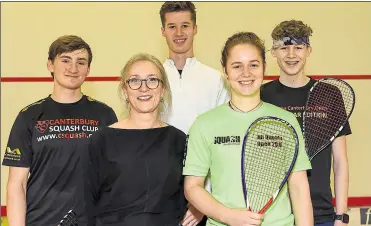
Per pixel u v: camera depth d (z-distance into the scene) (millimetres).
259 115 2154
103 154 2123
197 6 4434
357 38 4496
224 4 4441
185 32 2902
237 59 2133
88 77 4406
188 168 2135
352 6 4477
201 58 4414
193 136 2168
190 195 2104
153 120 2229
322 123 2557
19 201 2385
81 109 2518
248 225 1943
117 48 4434
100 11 4426
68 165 2414
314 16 4469
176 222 2170
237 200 2066
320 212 2486
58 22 4418
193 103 2838
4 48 4410
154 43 4441
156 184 2104
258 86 2145
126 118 2301
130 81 2189
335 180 2596
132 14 4430
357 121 4477
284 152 2135
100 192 2143
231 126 2143
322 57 4488
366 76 4492
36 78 4434
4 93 4426
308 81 2639
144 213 2064
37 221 2402
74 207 2393
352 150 4469
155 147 2148
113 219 2068
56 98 2518
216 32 4438
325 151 2539
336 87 2619
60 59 2473
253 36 2229
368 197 4410
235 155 2100
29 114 2455
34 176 2418
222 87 2889
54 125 2443
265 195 2098
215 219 2043
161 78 2236
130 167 2092
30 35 4418
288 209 2107
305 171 2160
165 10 2934
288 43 2553
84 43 2547
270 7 4457
